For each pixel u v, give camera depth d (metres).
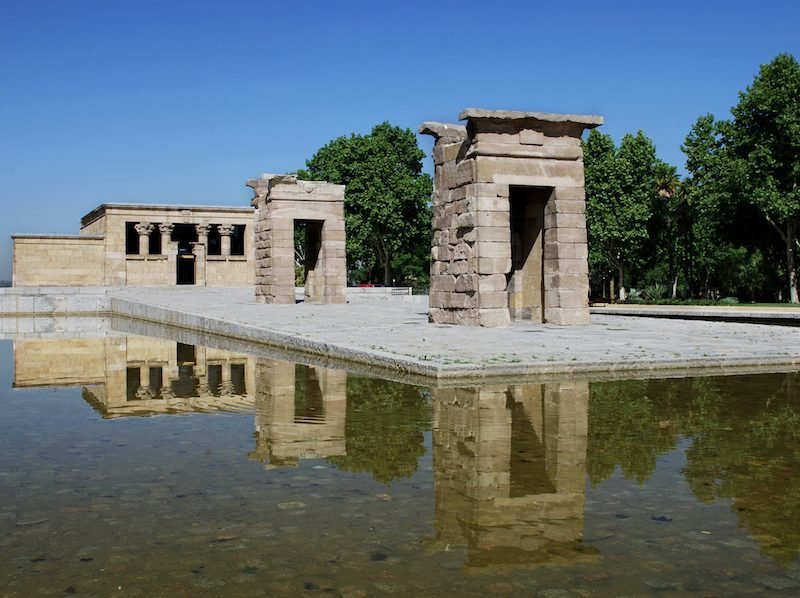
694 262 68.25
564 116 21.70
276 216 36.41
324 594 3.81
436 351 13.30
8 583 3.95
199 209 62.91
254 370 13.80
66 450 7.19
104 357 17.34
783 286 62.84
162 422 8.73
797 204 44.38
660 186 65.88
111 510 5.20
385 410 9.04
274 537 4.65
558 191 21.98
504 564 4.20
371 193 66.50
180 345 20.33
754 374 11.91
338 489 5.74
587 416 8.53
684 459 6.57
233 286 60.03
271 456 6.86
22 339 23.34
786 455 6.72
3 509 5.23
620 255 61.28
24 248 58.72
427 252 78.00
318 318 23.48
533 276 23.19
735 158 48.06
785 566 4.17
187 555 4.34
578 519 4.98
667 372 12.05
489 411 8.88
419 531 4.76
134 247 68.88
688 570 4.11
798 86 44.72
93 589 3.88
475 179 21.11
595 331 18.55
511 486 5.80
